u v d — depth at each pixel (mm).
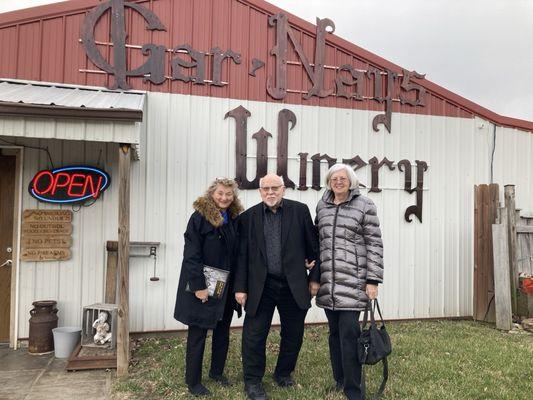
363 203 3844
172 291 6059
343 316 3756
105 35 5898
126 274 4566
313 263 3957
